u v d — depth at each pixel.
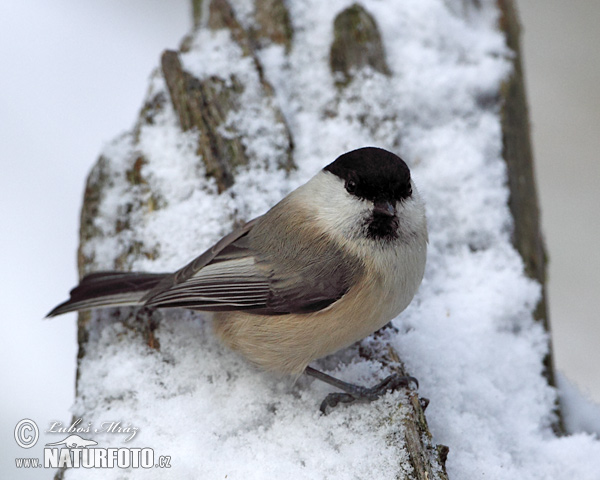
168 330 4.29
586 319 7.23
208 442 3.62
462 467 3.58
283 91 5.45
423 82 5.48
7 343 6.07
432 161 5.15
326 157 5.11
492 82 5.59
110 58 8.25
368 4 5.89
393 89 5.43
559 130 8.21
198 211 4.68
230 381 4.03
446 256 4.79
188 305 4.00
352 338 3.84
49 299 6.44
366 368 3.99
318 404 3.85
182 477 3.43
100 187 4.98
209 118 4.98
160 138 5.03
